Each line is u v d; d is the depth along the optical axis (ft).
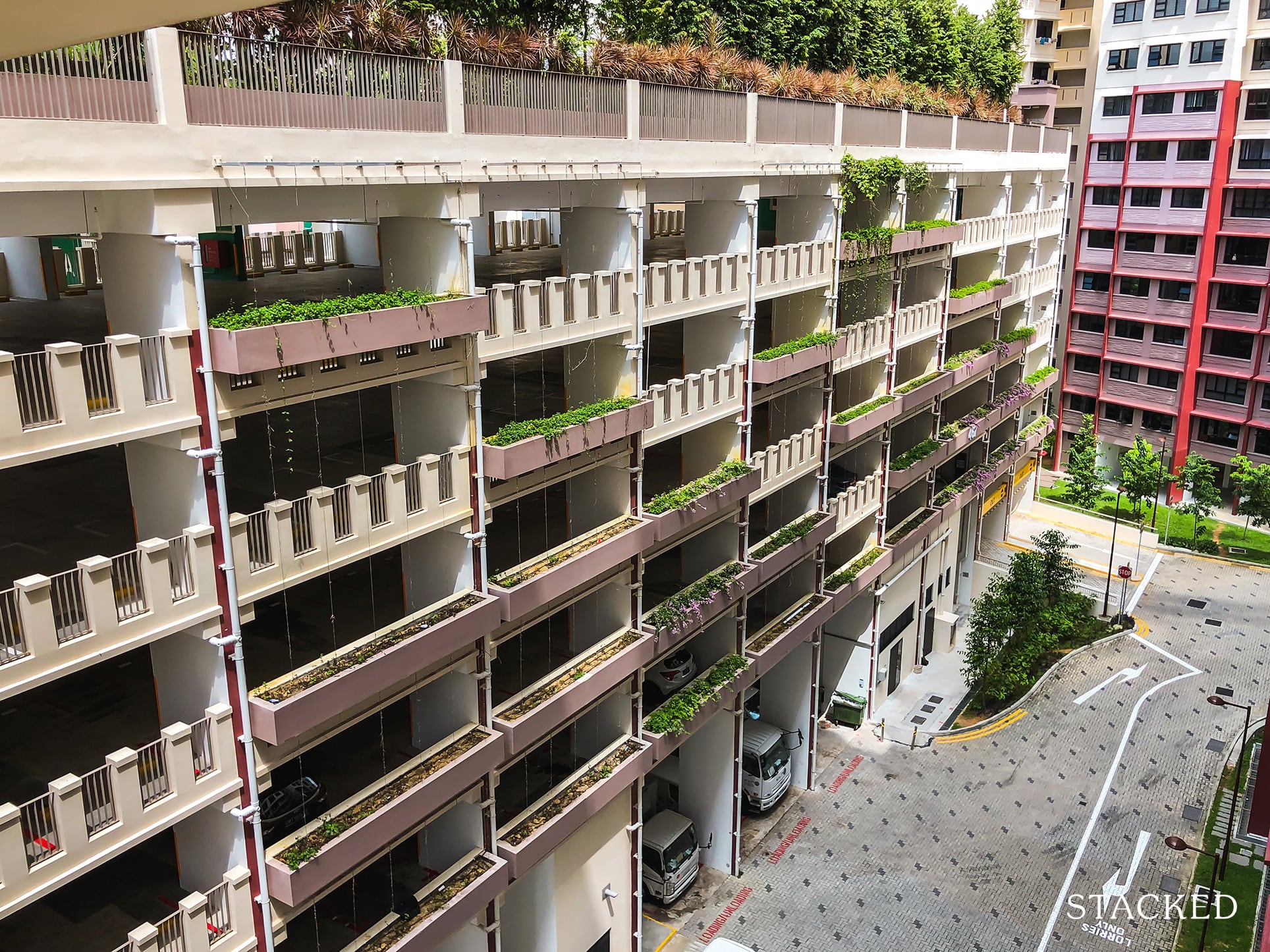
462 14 75.56
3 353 43.06
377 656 60.13
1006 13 197.26
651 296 81.10
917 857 106.11
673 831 99.35
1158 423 210.18
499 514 91.30
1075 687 140.26
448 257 63.82
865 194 104.06
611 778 81.15
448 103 61.05
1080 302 218.38
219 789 54.44
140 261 49.85
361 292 83.15
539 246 129.39
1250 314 193.26
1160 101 198.29
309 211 56.49
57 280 83.66
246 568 53.78
